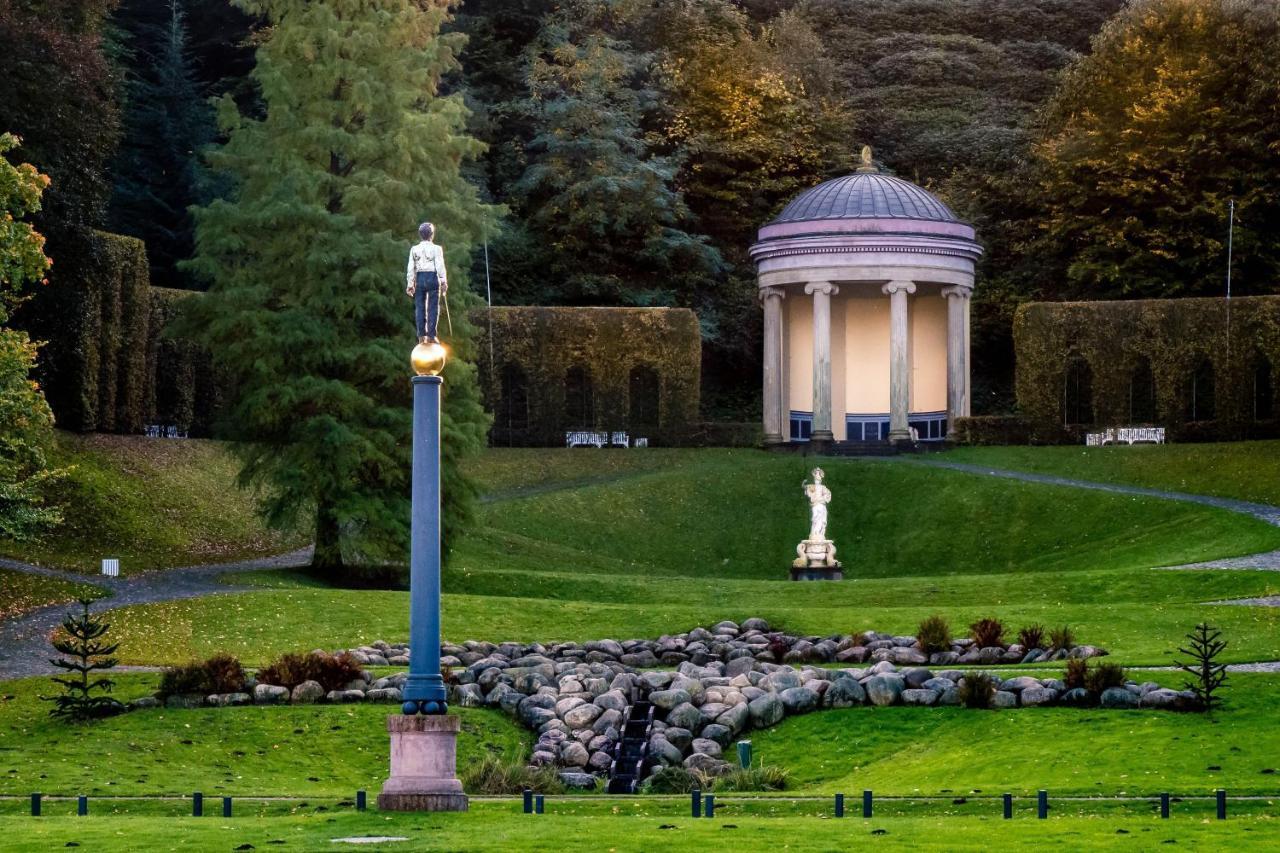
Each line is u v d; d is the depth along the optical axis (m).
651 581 126.00
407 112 125.00
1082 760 67.44
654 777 70.56
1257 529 130.25
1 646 92.88
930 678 81.06
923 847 48.88
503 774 69.44
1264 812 57.59
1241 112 194.00
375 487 122.75
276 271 124.19
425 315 56.94
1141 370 190.88
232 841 49.66
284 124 124.75
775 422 178.50
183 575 119.00
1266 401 183.88
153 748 72.62
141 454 141.12
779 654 95.44
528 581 124.00
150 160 198.88
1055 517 147.38
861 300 183.25
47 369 135.62
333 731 76.19
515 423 183.12
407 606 106.25
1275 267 192.50
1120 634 95.75
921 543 149.38
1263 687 77.81
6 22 125.62
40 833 51.50
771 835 51.56
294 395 119.00
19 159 125.12
